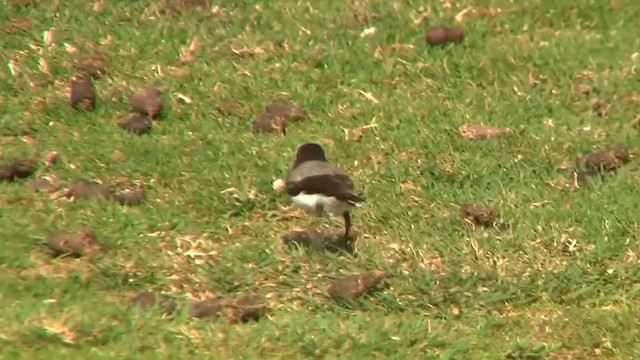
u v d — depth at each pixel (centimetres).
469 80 1641
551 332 1152
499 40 1752
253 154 1431
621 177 1413
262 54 1664
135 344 1054
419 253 1252
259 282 1196
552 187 1401
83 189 1321
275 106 1527
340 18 1756
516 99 1595
